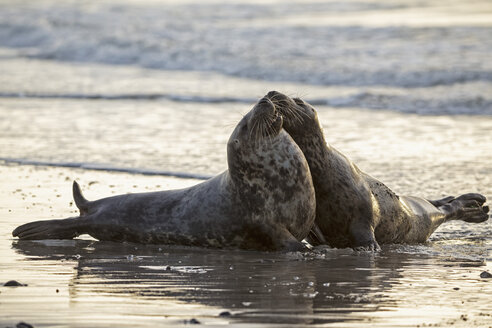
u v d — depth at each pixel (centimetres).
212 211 2648
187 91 6900
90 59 9169
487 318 1780
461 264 2419
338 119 5569
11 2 14375
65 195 3506
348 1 13225
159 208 2756
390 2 12888
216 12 12250
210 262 2438
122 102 6475
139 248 2692
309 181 2562
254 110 2462
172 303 1892
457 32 9000
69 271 2281
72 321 1717
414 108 5900
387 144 4644
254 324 1706
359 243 2648
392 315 1800
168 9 12675
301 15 11781
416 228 2870
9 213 3166
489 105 5844
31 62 9169
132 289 2041
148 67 8469
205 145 4675
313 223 2714
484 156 4262
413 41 8656
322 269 2336
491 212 3256
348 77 7156
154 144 4747
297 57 8081
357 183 2688
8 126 5438
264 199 2550
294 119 2614
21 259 2473
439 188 3534
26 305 1859
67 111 6053
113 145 4741
